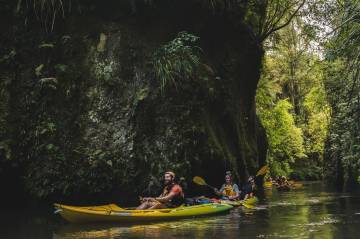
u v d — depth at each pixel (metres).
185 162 12.80
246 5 17.58
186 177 12.78
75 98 12.21
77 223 9.04
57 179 11.38
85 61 12.59
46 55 12.20
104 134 12.06
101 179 11.63
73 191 11.47
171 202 10.79
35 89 11.82
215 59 16.27
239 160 16.58
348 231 7.94
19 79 11.83
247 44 17.95
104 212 9.15
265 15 20.19
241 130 17.86
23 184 11.59
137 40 13.25
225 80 16.45
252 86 19.34
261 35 20.50
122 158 11.98
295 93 38.50
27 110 11.69
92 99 12.30
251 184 14.94
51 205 11.56
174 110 13.02
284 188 22.44
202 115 13.98
